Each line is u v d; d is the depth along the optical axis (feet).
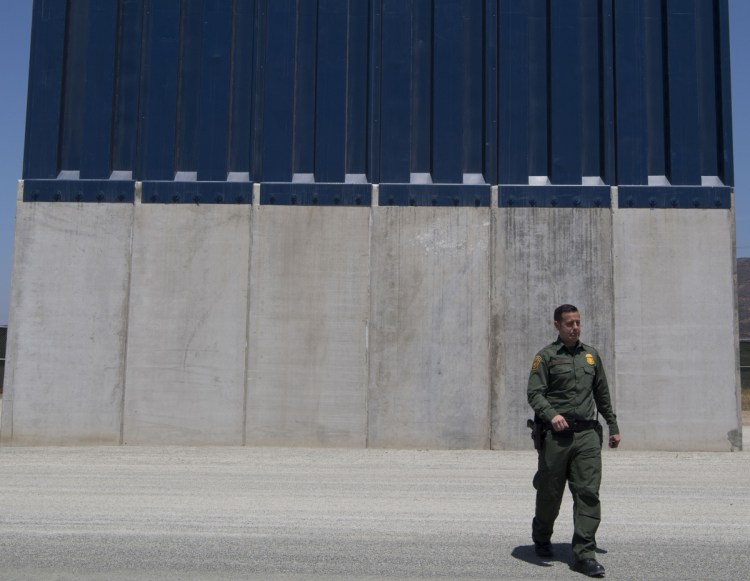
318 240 99.19
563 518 60.49
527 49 101.91
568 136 100.12
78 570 45.57
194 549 50.29
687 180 99.25
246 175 100.78
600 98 101.09
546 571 46.01
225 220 99.55
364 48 102.99
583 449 46.16
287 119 101.04
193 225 99.60
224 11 102.53
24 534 53.88
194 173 100.99
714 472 81.25
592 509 45.78
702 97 100.89
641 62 100.78
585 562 44.93
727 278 97.55
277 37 102.37
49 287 99.09
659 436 95.96
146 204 99.86
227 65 101.76
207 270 98.99
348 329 98.02
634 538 53.83
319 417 97.25
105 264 99.30
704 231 98.12
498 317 97.71
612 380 96.68
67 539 52.60
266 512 61.31
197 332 98.32
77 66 102.68
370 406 97.19
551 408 46.19
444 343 97.55
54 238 99.66
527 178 99.71
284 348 98.02
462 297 98.02
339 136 100.99
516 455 91.81
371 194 99.71
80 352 98.37
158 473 78.84
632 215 98.43
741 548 51.19
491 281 98.17
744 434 135.64
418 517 59.98
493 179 99.96
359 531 55.47
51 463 84.58
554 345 48.39
